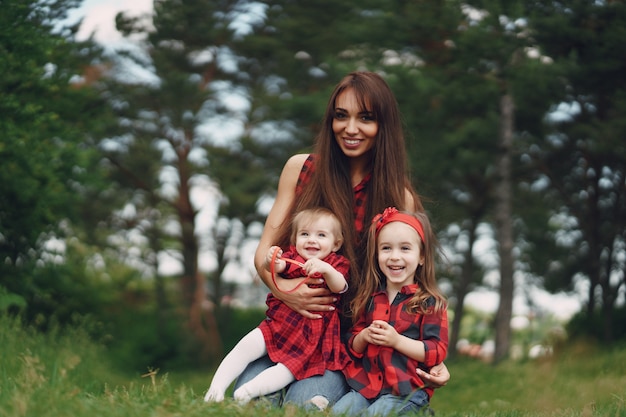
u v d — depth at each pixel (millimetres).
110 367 10766
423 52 17875
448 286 26578
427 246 4664
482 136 18703
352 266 4754
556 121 20422
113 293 22469
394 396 4406
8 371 6242
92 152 14859
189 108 25625
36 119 13078
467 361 17281
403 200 4922
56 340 10289
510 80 17266
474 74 17516
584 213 22234
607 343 18953
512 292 18750
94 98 17438
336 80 18438
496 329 18719
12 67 12758
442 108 18266
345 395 4469
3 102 12578
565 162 21406
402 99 17500
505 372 13414
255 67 25797
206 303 28312
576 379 11344
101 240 26750
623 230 21203
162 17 24078
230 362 4590
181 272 29000
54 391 3768
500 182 18891
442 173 19625
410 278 4660
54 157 13484
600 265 21375
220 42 25125
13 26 12617
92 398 3930
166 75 24672
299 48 23109
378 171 4898
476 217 23516
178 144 26922
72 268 16406
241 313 31469
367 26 17484
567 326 21422
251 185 24953
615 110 18922
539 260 22969
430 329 4527
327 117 4965
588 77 17188
